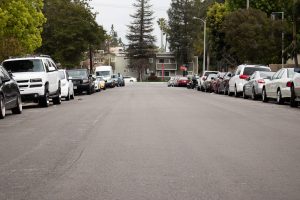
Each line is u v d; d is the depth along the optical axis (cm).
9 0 4284
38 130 1498
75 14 6025
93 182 805
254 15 4647
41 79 2475
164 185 781
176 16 11275
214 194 726
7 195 732
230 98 3328
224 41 5484
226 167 919
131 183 796
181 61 11706
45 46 6084
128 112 2106
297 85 2308
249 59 4731
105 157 1026
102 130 1470
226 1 5788
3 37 3966
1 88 1866
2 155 1072
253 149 1120
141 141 1241
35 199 707
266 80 2873
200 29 11181
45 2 6397
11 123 1719
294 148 1136
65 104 2798
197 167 919
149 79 12838
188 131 1435
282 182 801
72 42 5984
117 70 14588
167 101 2939
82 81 4191
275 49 4569
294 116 1920
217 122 1684
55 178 838
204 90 4775
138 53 12106
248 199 699
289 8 4234
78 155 1053
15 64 2536
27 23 4388
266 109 2273
